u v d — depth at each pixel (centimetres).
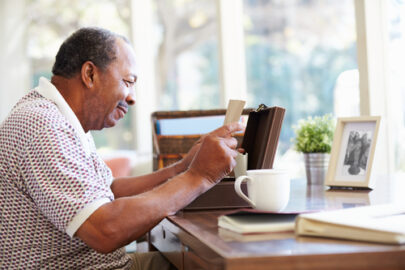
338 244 83
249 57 435
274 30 438
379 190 158
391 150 232
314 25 436
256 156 139
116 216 113
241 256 76
